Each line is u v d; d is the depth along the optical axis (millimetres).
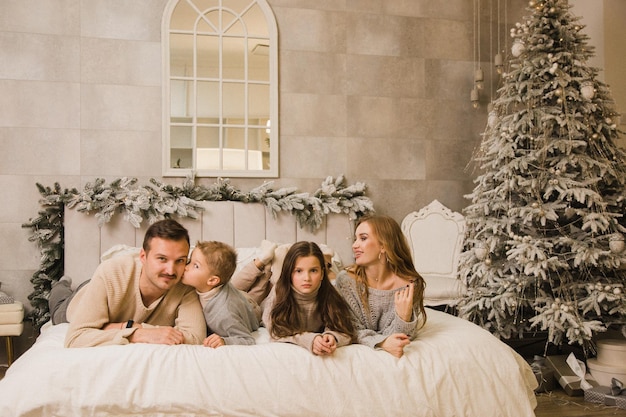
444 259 5250
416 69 5559
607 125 4250
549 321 3842
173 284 2729
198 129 5078
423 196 5547
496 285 4168
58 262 4629
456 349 2781
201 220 4766
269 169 5188
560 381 3875
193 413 2410
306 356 2580
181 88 5043
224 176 5086
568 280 4098
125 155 4883
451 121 5641
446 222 5320
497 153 4398
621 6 5141
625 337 4402
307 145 5281
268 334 2969
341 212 5133
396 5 5520
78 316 2666
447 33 5648
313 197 5020
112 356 2457
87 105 4812
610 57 5105
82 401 2363
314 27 5324
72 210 4543
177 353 2510
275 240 4914
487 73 5734
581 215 4113
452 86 5648
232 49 5148
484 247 4207
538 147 4211
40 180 4715
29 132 4703
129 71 4902
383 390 2572
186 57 5055
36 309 4543
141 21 4934
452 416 2623
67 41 4785
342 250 5098
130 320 2727
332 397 2518
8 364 4352
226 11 5137
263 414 2443
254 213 4895
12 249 4656
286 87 5250
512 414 2711
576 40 4320
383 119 5465
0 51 4656
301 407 2479
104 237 4566
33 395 2350
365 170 5410
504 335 4207
